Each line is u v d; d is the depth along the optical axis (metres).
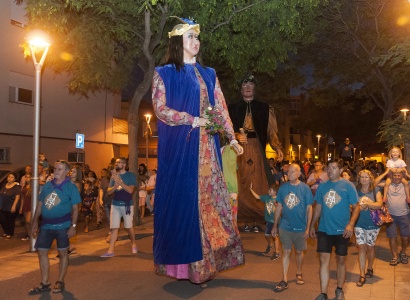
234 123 12.59
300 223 7.78
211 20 14.26
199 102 7.38
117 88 17.98
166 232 7.35
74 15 15.19
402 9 19.41
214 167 7.60
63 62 16.77
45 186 7.68
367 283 8.27
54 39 15.01
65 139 25.31
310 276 8.70
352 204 7.02
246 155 12.70
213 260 7.39
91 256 10.55
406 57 12.78
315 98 26.56
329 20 21.80
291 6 13.88
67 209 7.62
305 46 22.42
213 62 19.62
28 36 12.16
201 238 7.28
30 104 22.84
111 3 13.71
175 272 7.44
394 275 8.87
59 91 24.69
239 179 12.89
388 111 24.09
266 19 14.60
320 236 7.11
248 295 7.49
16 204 13.31
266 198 10.70
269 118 12.70
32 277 8.63
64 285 7.92
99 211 15.77
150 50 15.42
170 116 7.15
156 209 7.48
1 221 13.52
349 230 6.91
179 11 13.30
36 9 13.59
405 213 9.76
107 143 28.98
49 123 24.06
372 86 25.12
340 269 7.09
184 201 7.31
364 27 21.92
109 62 16.70
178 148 7.35
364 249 8.16
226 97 21.44
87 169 18.48
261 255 10.60
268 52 16.17
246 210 13.00
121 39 15.43
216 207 7.59
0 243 12.88
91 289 7.84
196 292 7.66
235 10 14.20
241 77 17.52
